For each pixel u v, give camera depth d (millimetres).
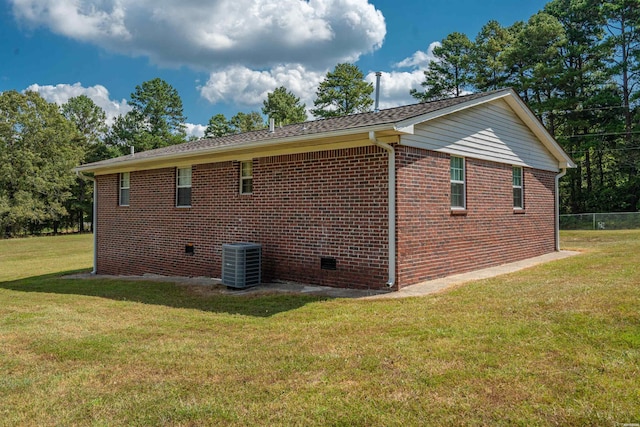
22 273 17359
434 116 9125
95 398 3887
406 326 5617
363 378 4035
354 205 9094
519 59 34406
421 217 9188
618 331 4715
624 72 31516
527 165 13703
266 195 10680
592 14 32906
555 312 5613
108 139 52625
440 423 3156
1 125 39969
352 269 9102
